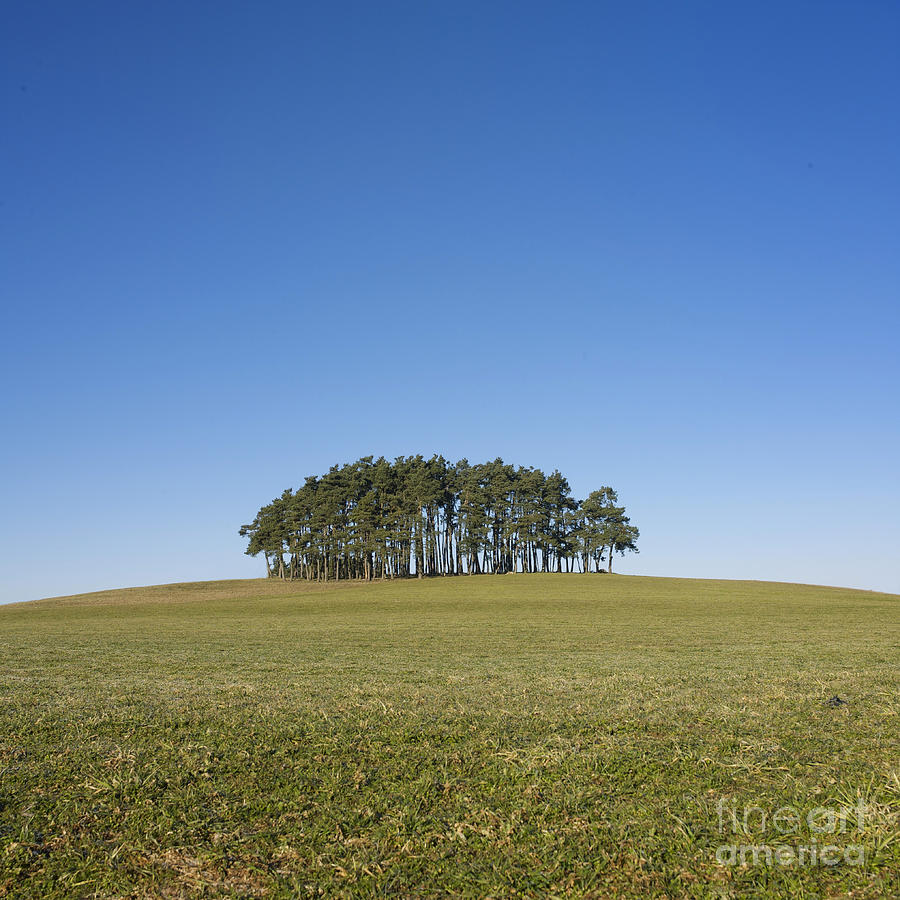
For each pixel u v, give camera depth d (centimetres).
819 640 2367
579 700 1149
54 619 5141
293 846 576
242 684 1395
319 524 11262
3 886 522
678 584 8681
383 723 971
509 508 11988
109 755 830
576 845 566
